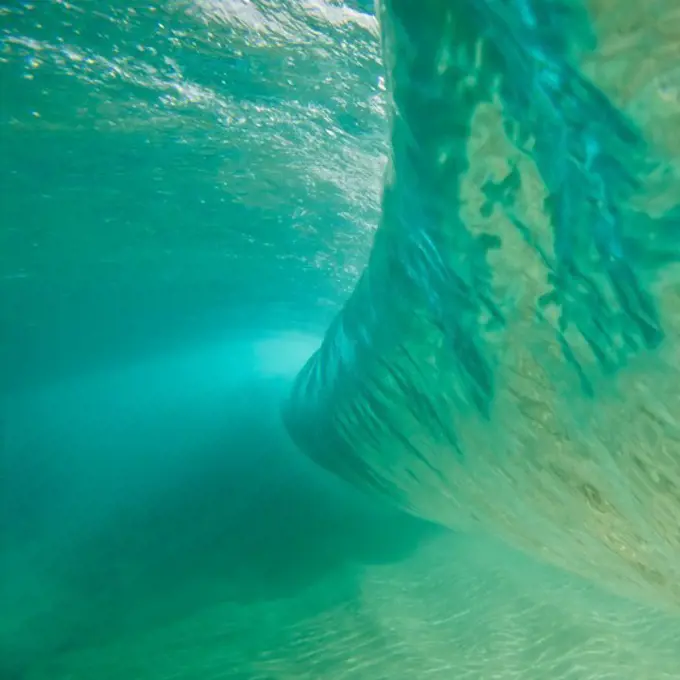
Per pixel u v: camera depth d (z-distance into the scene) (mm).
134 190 9633
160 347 19547
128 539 7273
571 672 4977
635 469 2705
